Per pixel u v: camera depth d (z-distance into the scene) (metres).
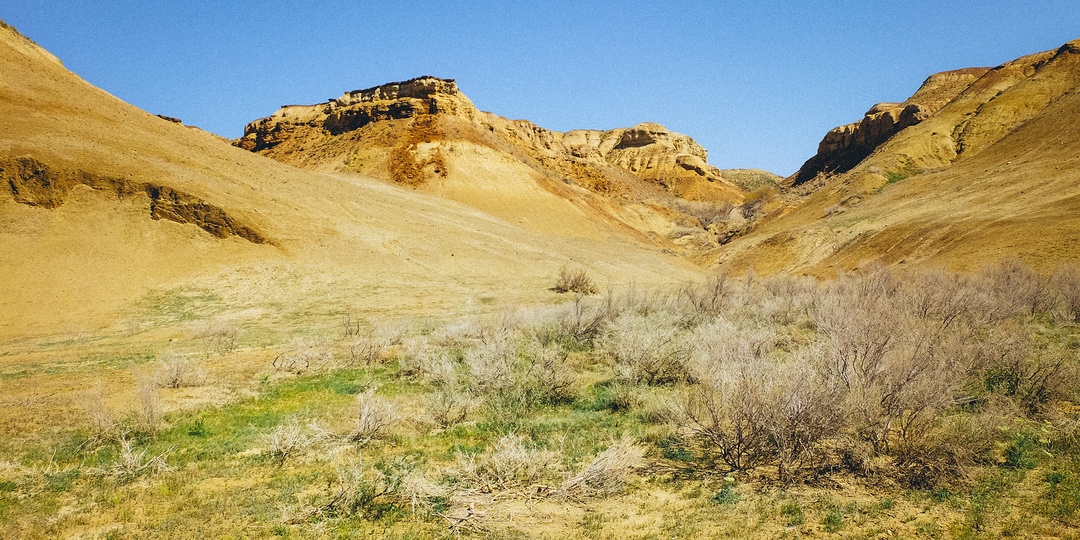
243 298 36.59
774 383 9.77
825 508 7.37
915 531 6.64
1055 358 12.24
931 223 47.72
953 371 10.96
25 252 34.78
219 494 8.54
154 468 9.72
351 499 8.09
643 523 7.29
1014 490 7.49
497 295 40.81
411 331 24.78
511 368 15.42
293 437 10.77
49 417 12.64
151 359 20.95
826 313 17.88
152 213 40.88
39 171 38.66
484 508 7.91
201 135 61.00
